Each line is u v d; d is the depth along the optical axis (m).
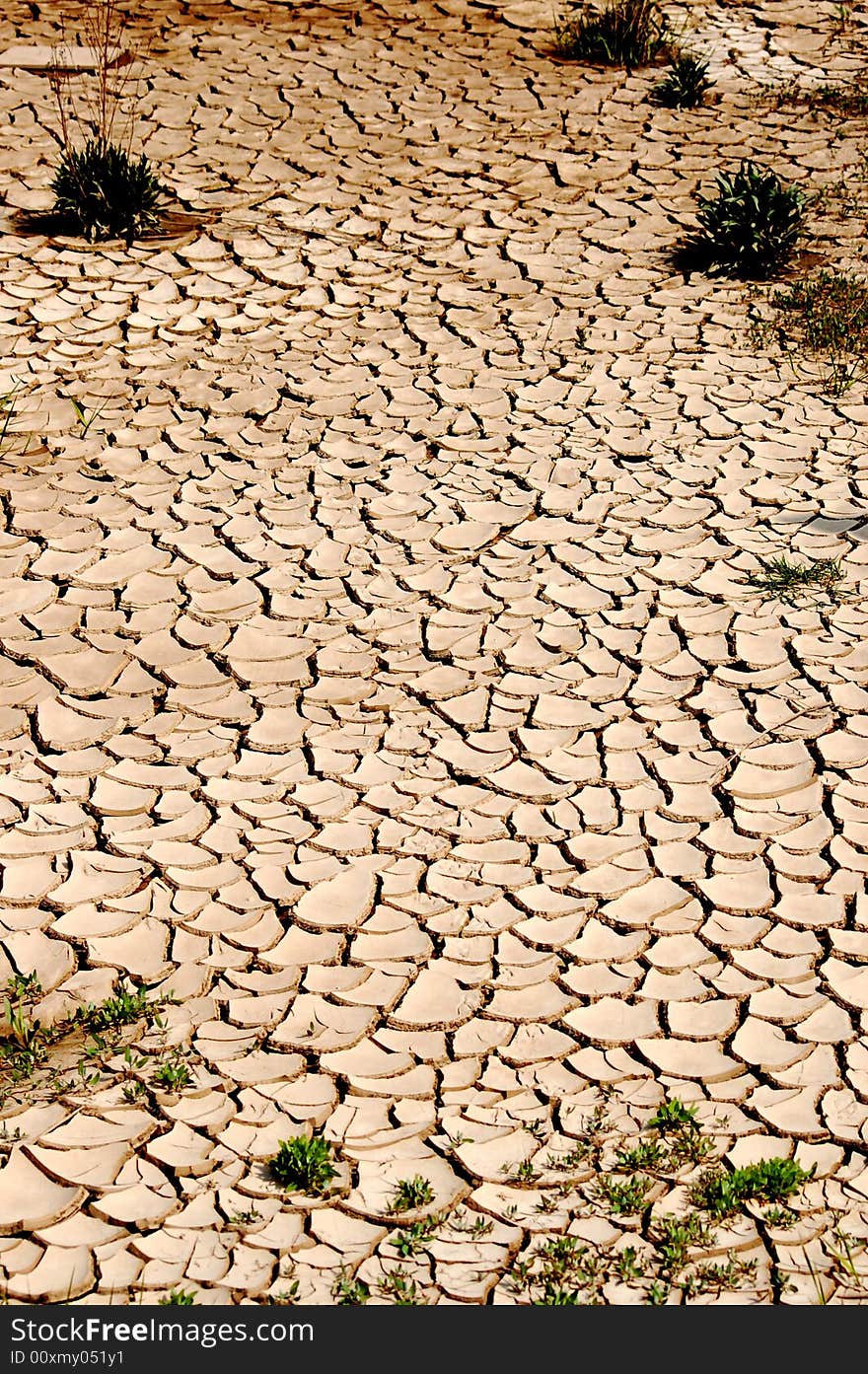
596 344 6.99
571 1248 3.14
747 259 7.57
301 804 4.45
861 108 9.52
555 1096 3.54
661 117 9.41
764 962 3.92
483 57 10.27
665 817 4.41
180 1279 3.06
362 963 3.91
